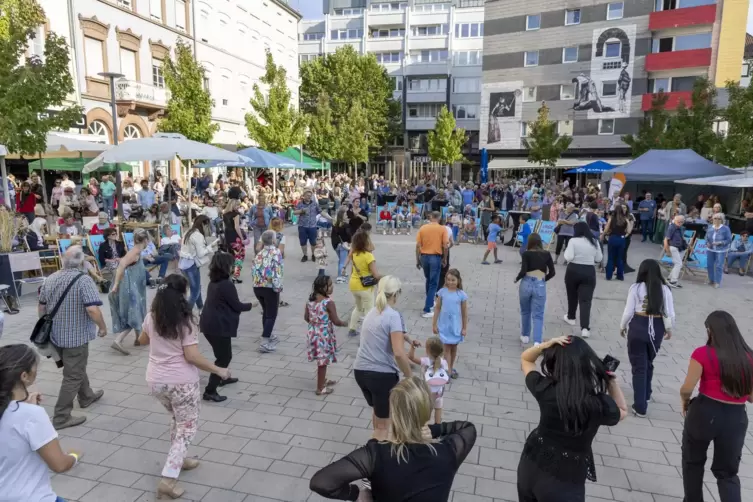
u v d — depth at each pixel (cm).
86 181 2373
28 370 280
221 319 555
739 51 3481
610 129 3938
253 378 638
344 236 1174
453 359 648
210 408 555
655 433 526
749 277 1339
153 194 1923
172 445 411
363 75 5003
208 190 2247
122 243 1161
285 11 4350
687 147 2336
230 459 457
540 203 2142
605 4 3825
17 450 267
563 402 281
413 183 4481
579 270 820
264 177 3034
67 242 1139
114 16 2506
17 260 916
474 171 5609
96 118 2414
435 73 5556
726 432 355
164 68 2269
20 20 1297
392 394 249
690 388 369
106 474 432
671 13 3578
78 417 515
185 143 1188
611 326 884
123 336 714
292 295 1053
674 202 1809
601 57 3881
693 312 995
